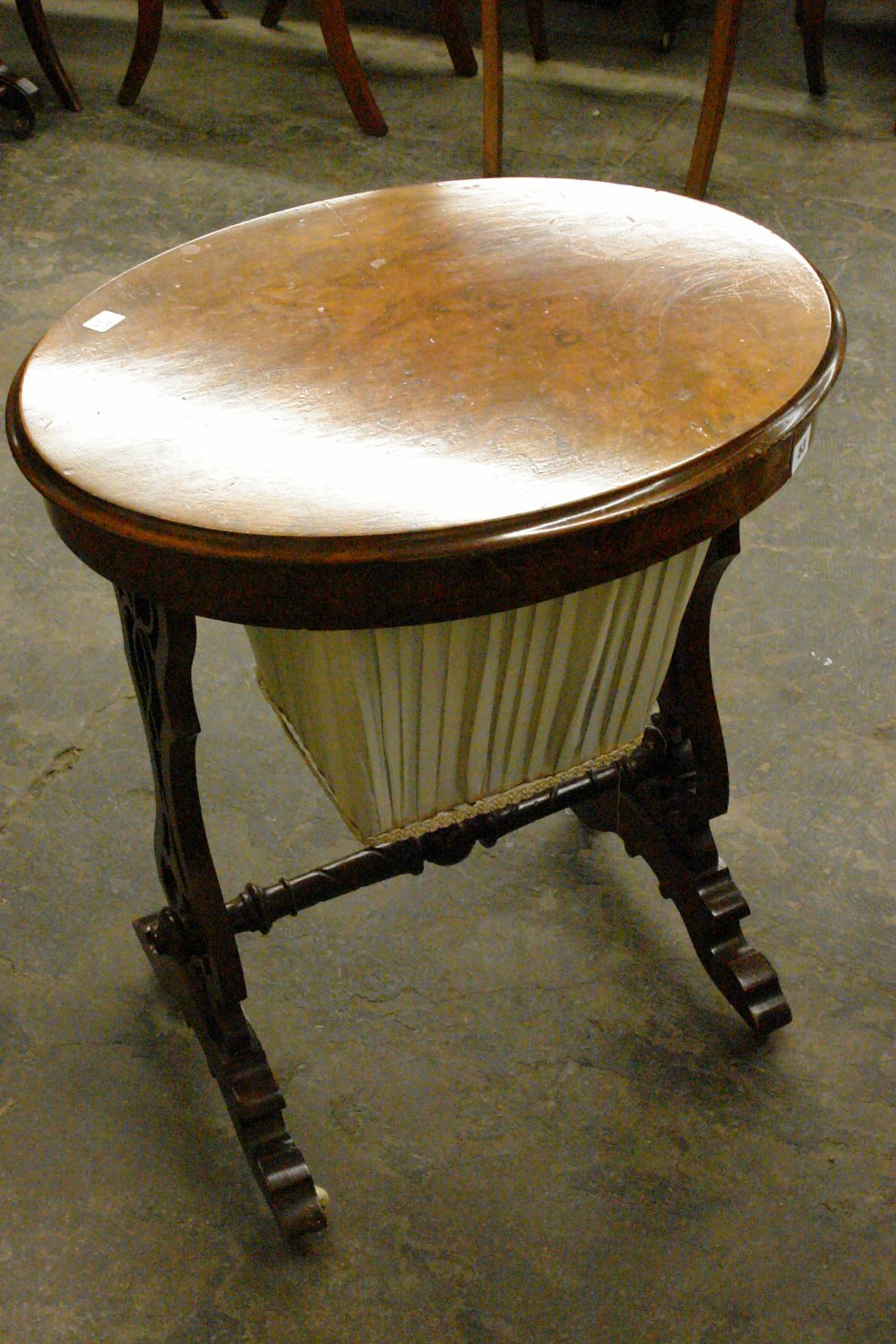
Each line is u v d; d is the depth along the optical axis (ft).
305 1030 5.97
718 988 6.02
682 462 3.77
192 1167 5.48
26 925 6.46
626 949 6.28
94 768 7.26
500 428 3.93
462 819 5.09
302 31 15.80
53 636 8.12
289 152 13.20
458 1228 5.21
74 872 6.71
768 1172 5.36
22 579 8.55
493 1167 5.42
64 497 3.83
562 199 5.25
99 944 6.37
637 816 6.04
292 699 4.82
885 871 6.56
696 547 4.60
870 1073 5.70
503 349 4.29
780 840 6.73
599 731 5.08
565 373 4.16
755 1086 5.67
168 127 13.76
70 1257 5.17
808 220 11.73
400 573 3.61
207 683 7.83
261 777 7.21
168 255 4.99
